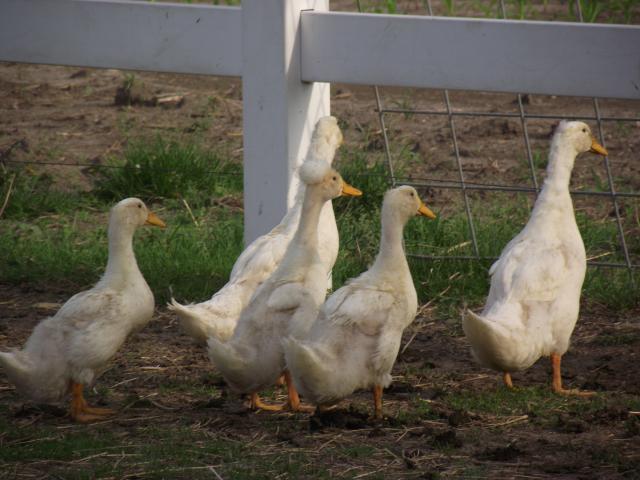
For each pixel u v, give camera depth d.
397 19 10.78
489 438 7.93
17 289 12.04
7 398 8.92
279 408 8.73
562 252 9.23
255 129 11.23
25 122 18.94
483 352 8.59
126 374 9.55
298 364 7.67
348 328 7.97
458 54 10.66
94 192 15.31
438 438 7.80
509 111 19.39
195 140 17.45
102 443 7.75
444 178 15.92
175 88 21.39
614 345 10.39
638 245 13.05
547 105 19.77
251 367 8.21
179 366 9.80
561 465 7.34
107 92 21.12
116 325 8.40
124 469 7.28
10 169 15.65
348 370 7.94
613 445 7.74
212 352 8.09
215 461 7.44
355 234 12.94
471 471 7.24
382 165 14.93
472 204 14.67
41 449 7.59
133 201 8.80
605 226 13.72
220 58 11.35
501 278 9.08
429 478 7.12
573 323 9.04
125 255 8.72
